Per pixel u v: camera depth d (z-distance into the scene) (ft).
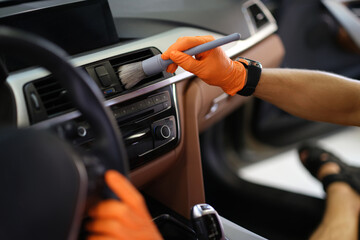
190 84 3.02
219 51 2.39
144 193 3.65
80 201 1.19
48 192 1.20
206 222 2.38
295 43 5.68
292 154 6.09
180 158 3.18
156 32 3.05
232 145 5.64
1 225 1.19
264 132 5.81
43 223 1.19
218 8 3.43
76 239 1.23
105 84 2.51
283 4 5.49
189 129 3.04
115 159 1.39
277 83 2.63
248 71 2.56
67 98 2.33
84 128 2.34
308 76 2.65
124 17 2.95
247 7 3.68
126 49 2.74
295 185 5.44
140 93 2.63
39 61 1.23
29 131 1.29
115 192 1.30
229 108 4.09
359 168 4.39
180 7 3.22
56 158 1.24
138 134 2.67
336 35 5.83
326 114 2.74
